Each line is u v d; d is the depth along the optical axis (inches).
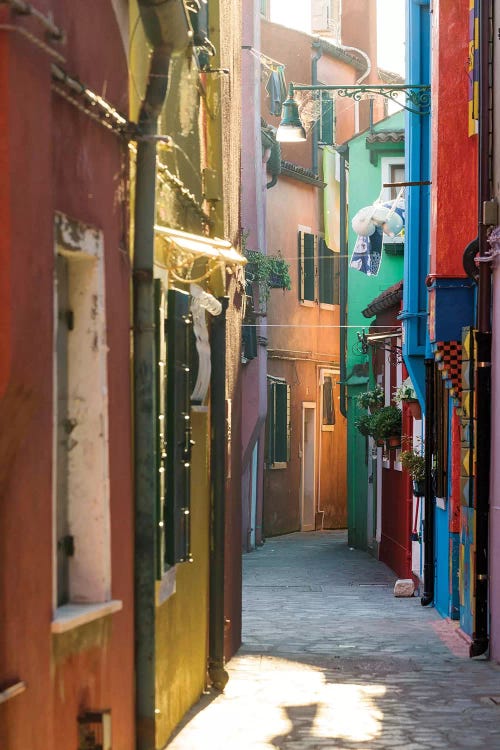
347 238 1397.6
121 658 286.4
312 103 1535.4
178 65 395.9
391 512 1081.4
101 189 270.2
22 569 215.5
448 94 675.4
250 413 1082.1
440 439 734.5
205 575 452.4
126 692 291.9
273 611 747.4
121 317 287.1
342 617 714.8
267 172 1317.7
